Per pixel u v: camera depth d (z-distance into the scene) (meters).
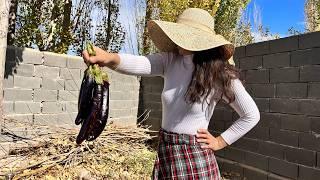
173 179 2.35
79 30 9.38
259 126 5.73
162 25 2.42
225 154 6.41
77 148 5.94
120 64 2.34
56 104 6.70
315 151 4.77
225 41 2.36
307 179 4.88
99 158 6.06
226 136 2.48
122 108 8.27
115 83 8.06
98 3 10.02
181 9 11.37
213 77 2.31
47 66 6.51
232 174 6.20
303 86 4.96
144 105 8.57
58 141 6.07
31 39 7.83
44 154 5.78
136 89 8.59
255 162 5.79
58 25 8.20
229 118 6.38
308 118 4.88
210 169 2.37
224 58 2.46
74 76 7.00
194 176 2.32
